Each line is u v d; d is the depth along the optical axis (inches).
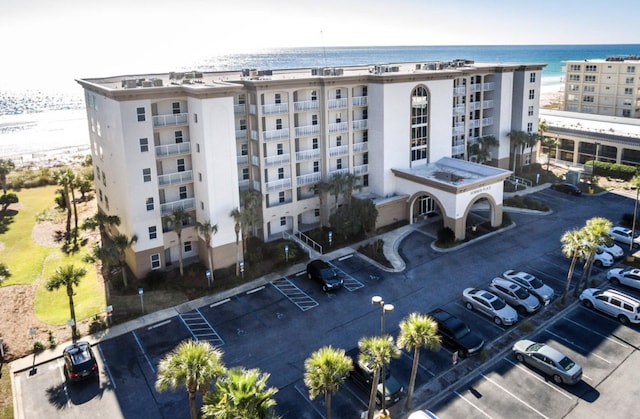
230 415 769.6
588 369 1272.1
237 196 1843.0
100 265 1932.8
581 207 2405.3
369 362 1087.6
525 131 2893.7
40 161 4156.0
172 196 1870.1
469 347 1316.4
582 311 1539.1
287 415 1153.4
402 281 1755.7
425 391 1213.7
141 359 1369.3
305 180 2159.2
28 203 2778.1
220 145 1770.4
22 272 1894.7
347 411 1159.0
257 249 1961.1
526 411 1137.4
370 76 2199.8
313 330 1485.0
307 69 2642.7
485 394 1196.5
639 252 1857.8
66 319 1560.0
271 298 1672.0
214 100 1723.7
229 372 856.9
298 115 2123.5
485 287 1689.2
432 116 2362.2
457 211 2018.9
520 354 1302.9
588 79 4173.2
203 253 1881.2
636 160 2908.5
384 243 2058.3
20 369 1333.7
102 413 1173.7
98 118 1953.7
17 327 1521.9
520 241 2038.6
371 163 2317.9
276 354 1379.2
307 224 2272.4
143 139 1727.4
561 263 1844.2
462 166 2332.7
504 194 2586.1
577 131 3149.6
